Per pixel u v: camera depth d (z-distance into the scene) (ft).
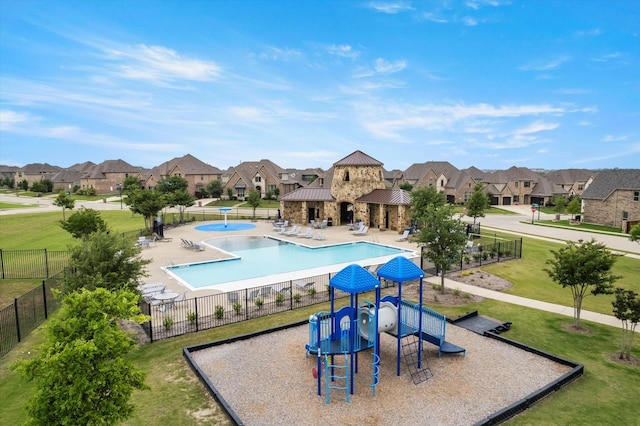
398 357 46.55
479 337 57.16
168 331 59.47
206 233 157.48
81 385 25.77
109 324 29.66
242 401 41.22
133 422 37.24
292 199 185.16
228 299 70.23
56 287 70.95
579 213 237.45
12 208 245.86
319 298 74.49
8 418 38.04
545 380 45.19
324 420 37.96
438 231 75.72
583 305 71.56
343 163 176.76
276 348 53.78
